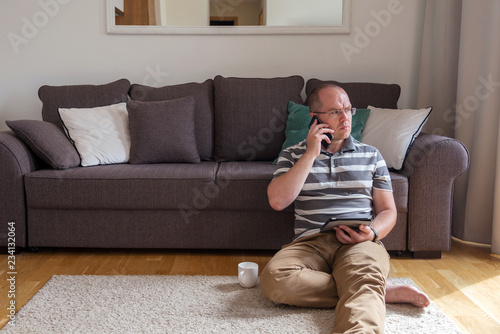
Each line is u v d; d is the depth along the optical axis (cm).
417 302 185
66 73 336
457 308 192
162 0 333
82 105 304
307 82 316
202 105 305
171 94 307
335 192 201
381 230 194
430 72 320
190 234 253
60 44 334
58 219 253
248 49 336
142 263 243
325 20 334
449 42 306
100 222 253
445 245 250
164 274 227
